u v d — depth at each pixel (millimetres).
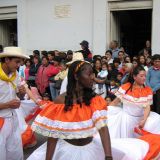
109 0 13352
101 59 10656
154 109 9266
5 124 4688
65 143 3621
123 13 14602
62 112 3564
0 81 4574
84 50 11562
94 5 13625
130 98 6230
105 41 13531
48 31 14742
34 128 3609
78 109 3549
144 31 15773
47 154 3584
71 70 3572
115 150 4145
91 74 3561
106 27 13516
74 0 14078
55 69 11227
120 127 6277
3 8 15820
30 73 12078
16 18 15602
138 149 4219
